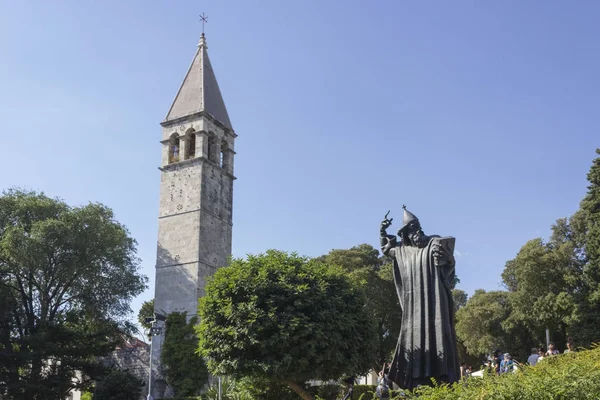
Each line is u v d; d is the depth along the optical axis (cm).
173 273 6694
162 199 7069
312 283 3309
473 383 1260
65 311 5925
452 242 2194
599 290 4878
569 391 1086
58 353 5200
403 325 2200
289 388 3534
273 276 3303
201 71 7581
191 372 6003
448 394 1202
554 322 5594
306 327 3086
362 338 3331
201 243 6706
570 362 1397
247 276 3278
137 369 6844
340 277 3434
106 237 5969
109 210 6188
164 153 7294
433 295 2155
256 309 3147
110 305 6106
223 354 3175
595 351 1864
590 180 5362
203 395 5056
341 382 3728
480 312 7200
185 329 6256
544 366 1316
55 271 5725
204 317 3362
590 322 4978
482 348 6950
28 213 5938
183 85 7575
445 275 2177
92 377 5622
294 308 3178
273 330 3131
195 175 6956
